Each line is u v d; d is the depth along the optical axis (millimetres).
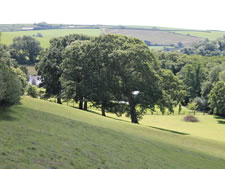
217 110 100375
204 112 112000
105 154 24031
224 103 98688
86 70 63094
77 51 65250
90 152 23266
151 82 59594
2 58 35250
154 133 43688
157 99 60156
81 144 24859
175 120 87812
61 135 26172
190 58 156125
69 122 33469
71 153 21406
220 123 87312
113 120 48812
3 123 24531
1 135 20719
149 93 59969
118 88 60594
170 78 64562
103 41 63906
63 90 70062
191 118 87562
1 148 17938
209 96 104250
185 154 33250
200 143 42250
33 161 17516
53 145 22000
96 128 34281
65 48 70625
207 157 34156
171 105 62438
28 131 24078
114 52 59750
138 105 64875
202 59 162875
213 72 118062
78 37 80312
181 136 45812
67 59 65688
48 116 33375
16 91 32000
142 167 23359
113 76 60938
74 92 66812
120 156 24781
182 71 133750
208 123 86250
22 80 53969
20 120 27625
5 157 16672
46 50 81125
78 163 19719
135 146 30328
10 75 31594
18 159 17016
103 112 64625
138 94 59938
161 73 65000
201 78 129000
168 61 149250
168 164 26688
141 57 59781
